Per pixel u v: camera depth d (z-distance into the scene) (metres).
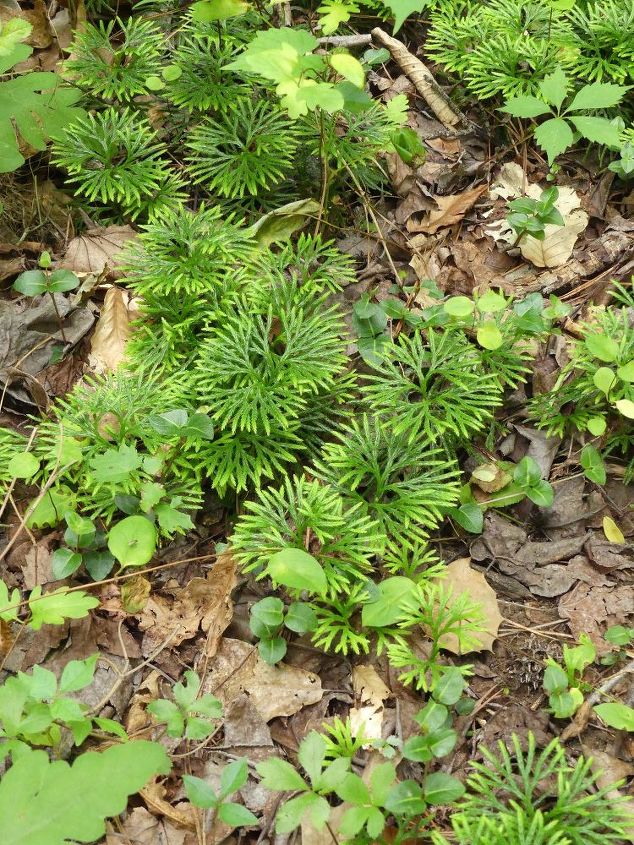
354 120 1.14
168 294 1.06
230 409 1.00
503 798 0.89
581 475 1.01
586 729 0.92
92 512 0.99
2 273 1.10
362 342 1.05
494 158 1.19
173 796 0.89
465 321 1.05
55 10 1.23
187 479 1.00
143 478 0.99
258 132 1.13
